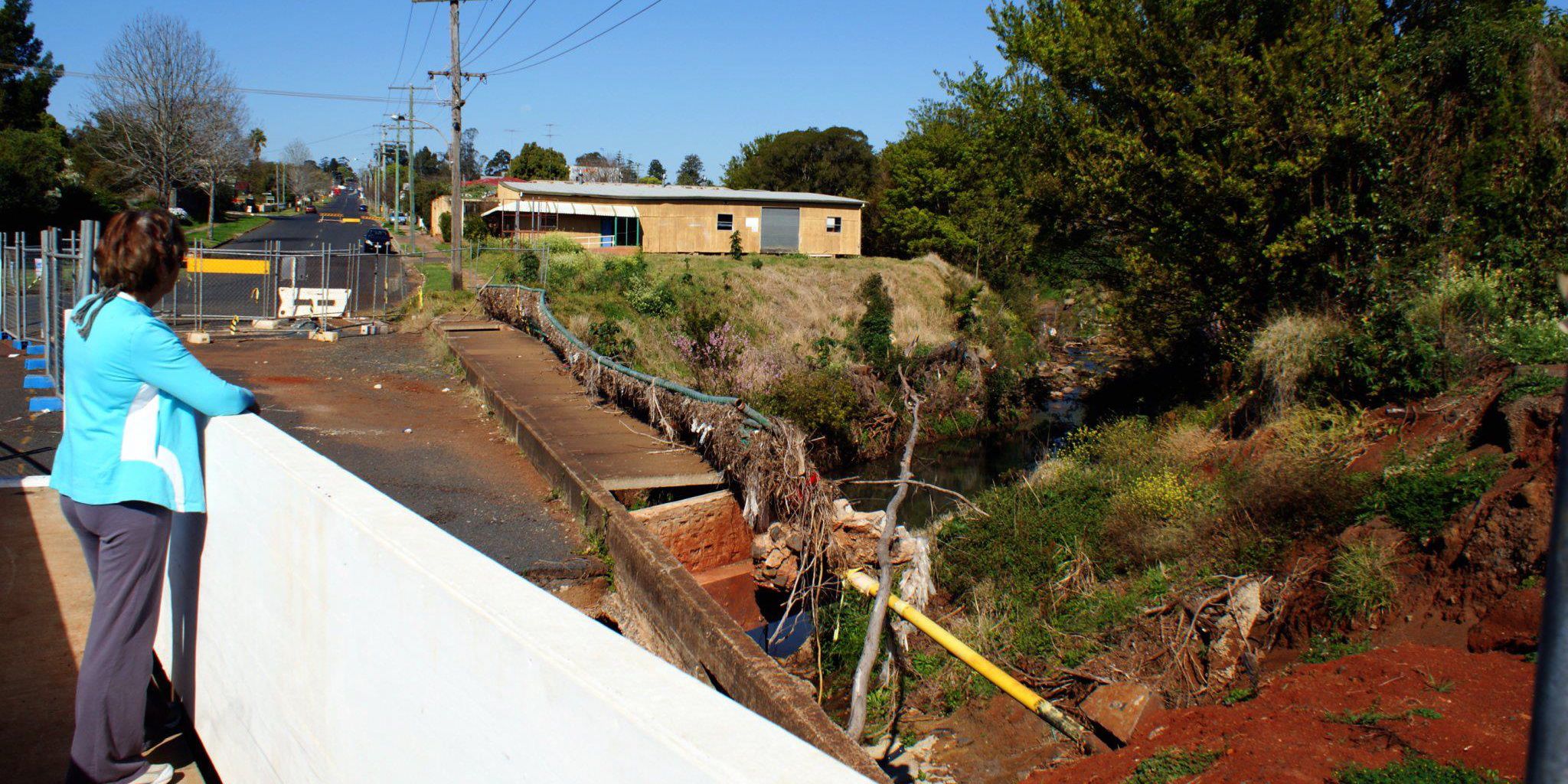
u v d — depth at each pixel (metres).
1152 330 15.94
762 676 5.02
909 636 8.70
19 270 15.09
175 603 3.29
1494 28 12.09
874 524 8.57
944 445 22.11
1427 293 10.54
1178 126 14.34
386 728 1.94
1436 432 8.47
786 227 42.59
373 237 41.62
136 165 43.19
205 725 3.06
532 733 1.51
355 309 22.17
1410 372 9.80
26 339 15.11
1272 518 8.39
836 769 1.18
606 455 9.31
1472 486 6.85
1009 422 24.16
